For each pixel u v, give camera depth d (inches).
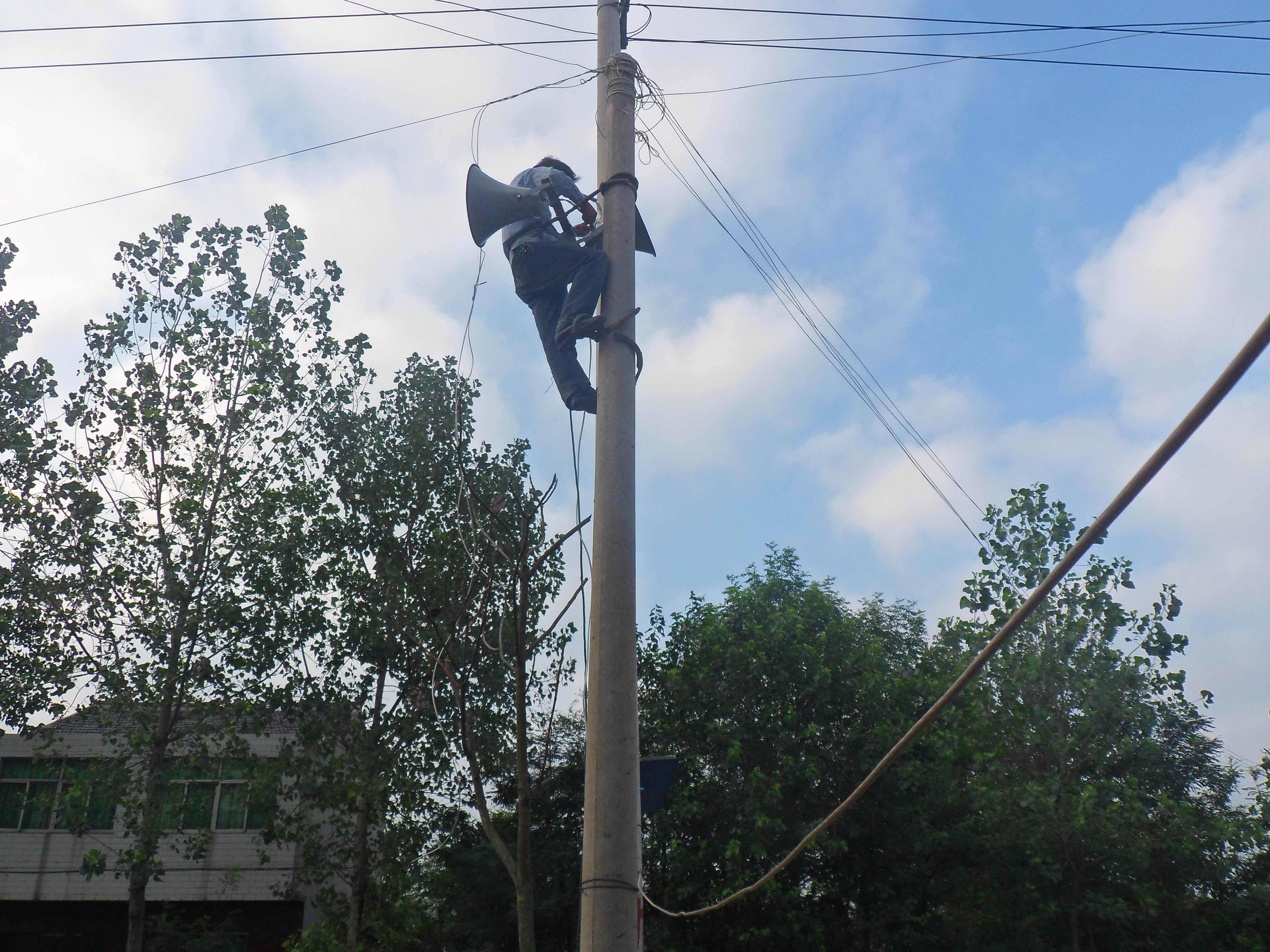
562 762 847.1
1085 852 647.1
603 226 233.0
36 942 949.8
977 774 725.9
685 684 764.6
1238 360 96.7
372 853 767.7
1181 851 637.3
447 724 758.5
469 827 857.5
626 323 221.5
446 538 742.5
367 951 761.6
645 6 291.9
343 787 721.0
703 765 763.4
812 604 810.8
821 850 700.7
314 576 734.5
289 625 714.2
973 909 786.8
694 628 813.9
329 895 749.3
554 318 236.1
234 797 772.6
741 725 738.8
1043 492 644.1
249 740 979.3
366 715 749.3
